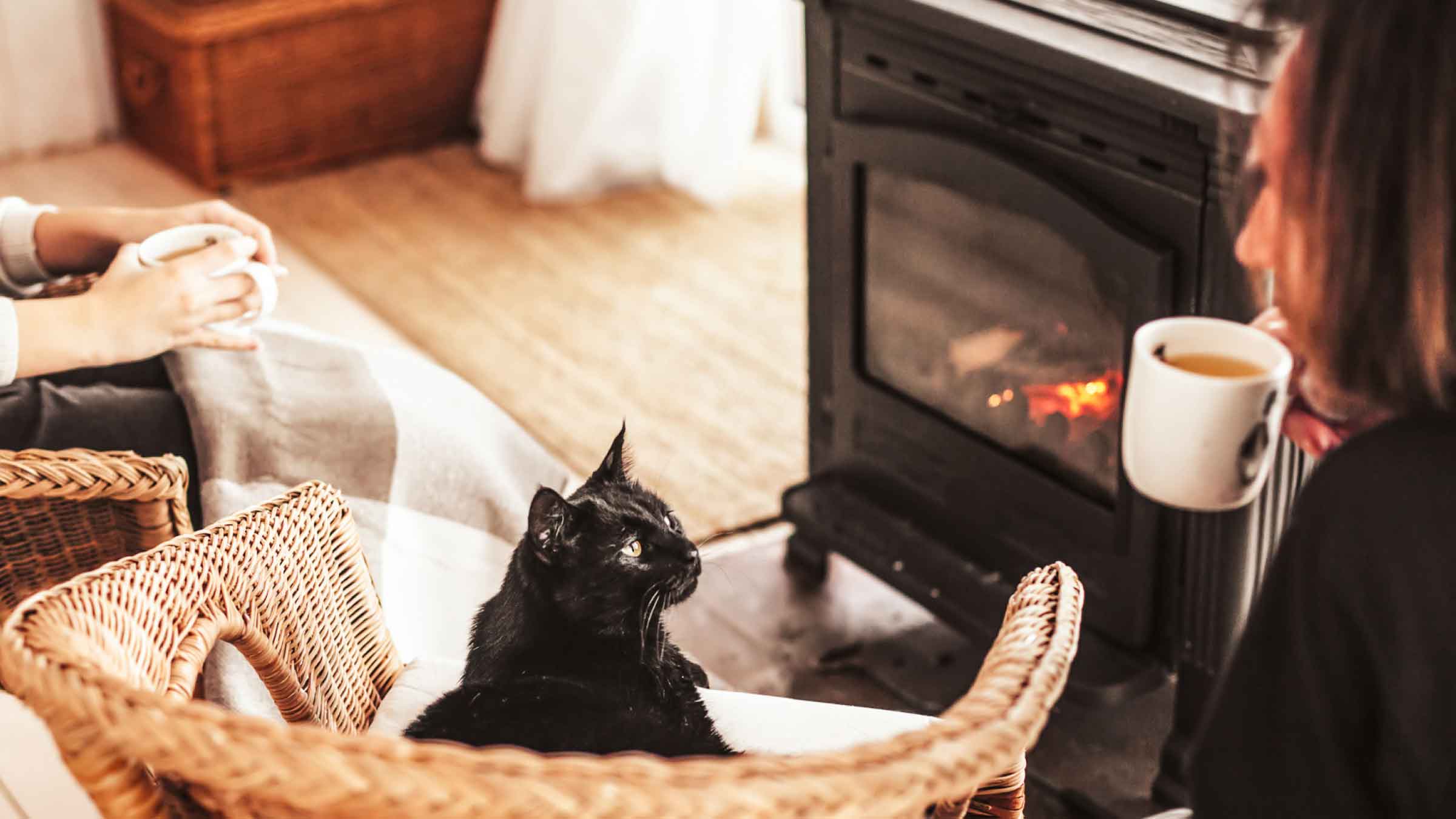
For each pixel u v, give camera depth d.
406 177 3.57
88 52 3.65
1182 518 1.51
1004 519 1.72
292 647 0.92
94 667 0.61
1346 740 0.58
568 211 3.39
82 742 0.60
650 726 0.89
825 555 2.03
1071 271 1.53
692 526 2.18
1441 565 0.55
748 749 0.90
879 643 1.91
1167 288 1.39
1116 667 1.60
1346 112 0.53
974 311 1.68
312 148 3.61
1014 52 1.42
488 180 3.56
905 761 0.58
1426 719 0.56
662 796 0.53
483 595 1.43
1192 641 1.51
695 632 1.94
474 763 0.54
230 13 3.32
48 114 3.65
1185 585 1.51
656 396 2.57
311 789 0.54
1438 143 0.51
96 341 1.26
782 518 2.05
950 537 1.81
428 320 2.86
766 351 2.75
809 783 0.55
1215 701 0.63
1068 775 1.64
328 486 0.97
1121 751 1.67
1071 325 1.56
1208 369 1.06
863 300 1.83
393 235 3.25
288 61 3.46
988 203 1.59
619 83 3.33
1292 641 0.59
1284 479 1.38
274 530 0.90
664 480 2.30
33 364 1.24
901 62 1.63
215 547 0.85
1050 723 1.72
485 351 2.73
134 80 3.52
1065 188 1.46
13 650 0.63
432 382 1.55
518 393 2.58
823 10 1.70
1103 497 1.59
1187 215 1.36
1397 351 0.55
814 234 1.86
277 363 1.46
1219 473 1.03
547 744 0.86
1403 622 0.56
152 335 1.29
